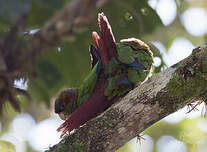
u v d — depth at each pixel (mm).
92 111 6523
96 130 6156
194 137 12242
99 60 6992
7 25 6137
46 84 8297
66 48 8992
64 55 9031
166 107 6020
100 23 6195
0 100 4648
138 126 6109
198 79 5898
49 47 4383
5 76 4336
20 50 4332
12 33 4379
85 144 6176
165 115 6102
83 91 7277
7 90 4594
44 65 8195
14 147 10406
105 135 6133
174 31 11266
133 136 6199
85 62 9180
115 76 6680
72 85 9227
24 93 5348
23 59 4340
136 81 6766
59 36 4316
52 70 8297
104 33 6262
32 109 12883
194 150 12117
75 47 9047
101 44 6383
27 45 4348
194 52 6043
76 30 4336
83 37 8953
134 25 9141
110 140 6156
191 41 12859
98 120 6188
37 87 8203
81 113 6473
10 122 13328
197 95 6004
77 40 8984
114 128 6098
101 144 6164
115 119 6086
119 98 6762
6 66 4309
